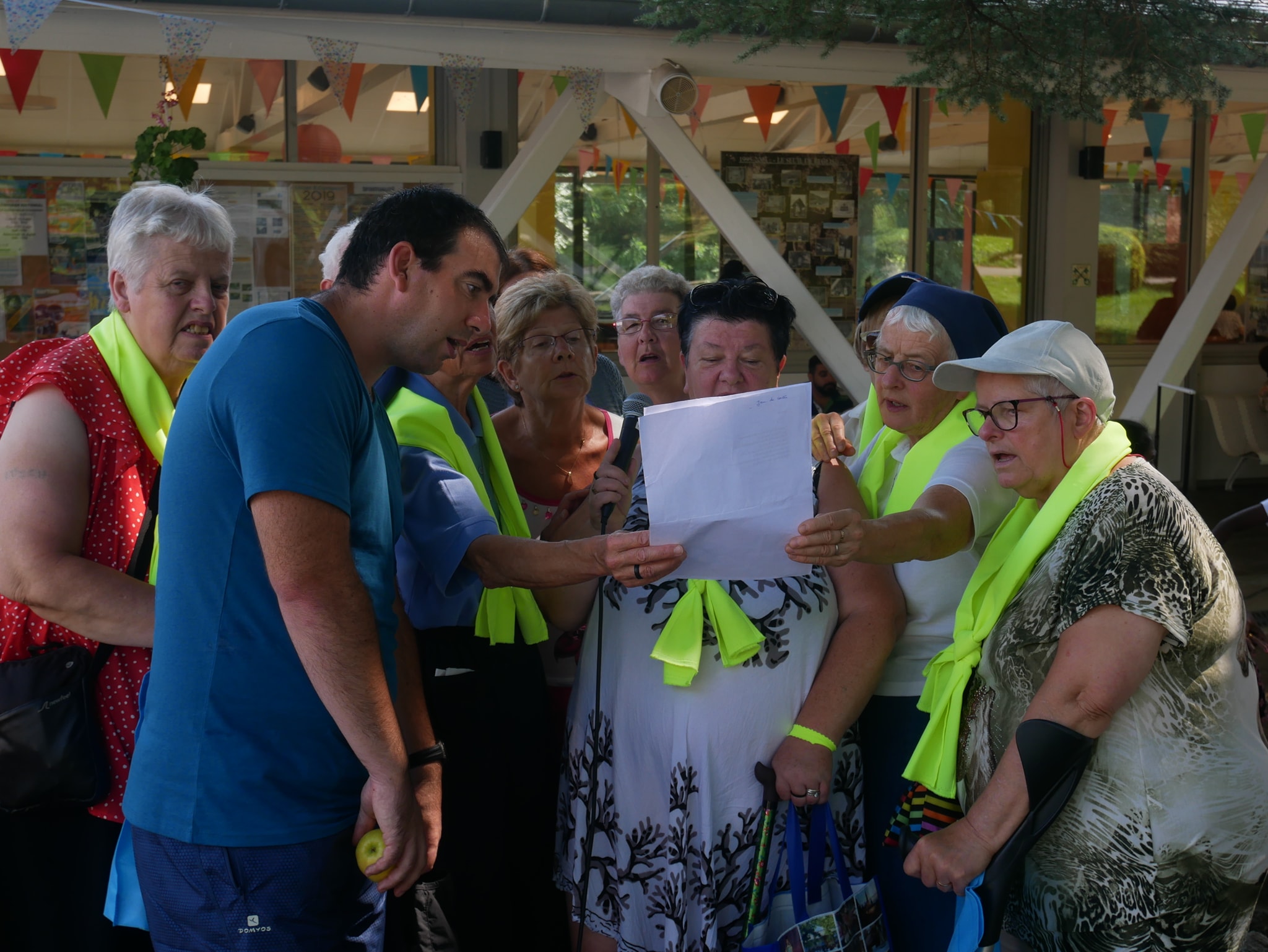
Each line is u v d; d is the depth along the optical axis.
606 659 2.18
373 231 1.77
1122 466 1.89
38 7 3.81
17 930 2.14
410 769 2.02
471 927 2.28
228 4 4.42
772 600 2.09
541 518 2.70
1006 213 8.66
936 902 2.18
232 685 1.71
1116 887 1.83
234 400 1.65
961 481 2.11
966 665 2.02
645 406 3.15
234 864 1.72
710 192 5.41
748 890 2.08
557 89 5.73
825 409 7.02
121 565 2.08
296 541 1.62
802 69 5.25
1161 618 1.74
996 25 4.71
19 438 2.01
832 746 2.04
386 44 4.64
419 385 2.32
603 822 2.17
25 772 1.99
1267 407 9.05
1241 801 1.85
